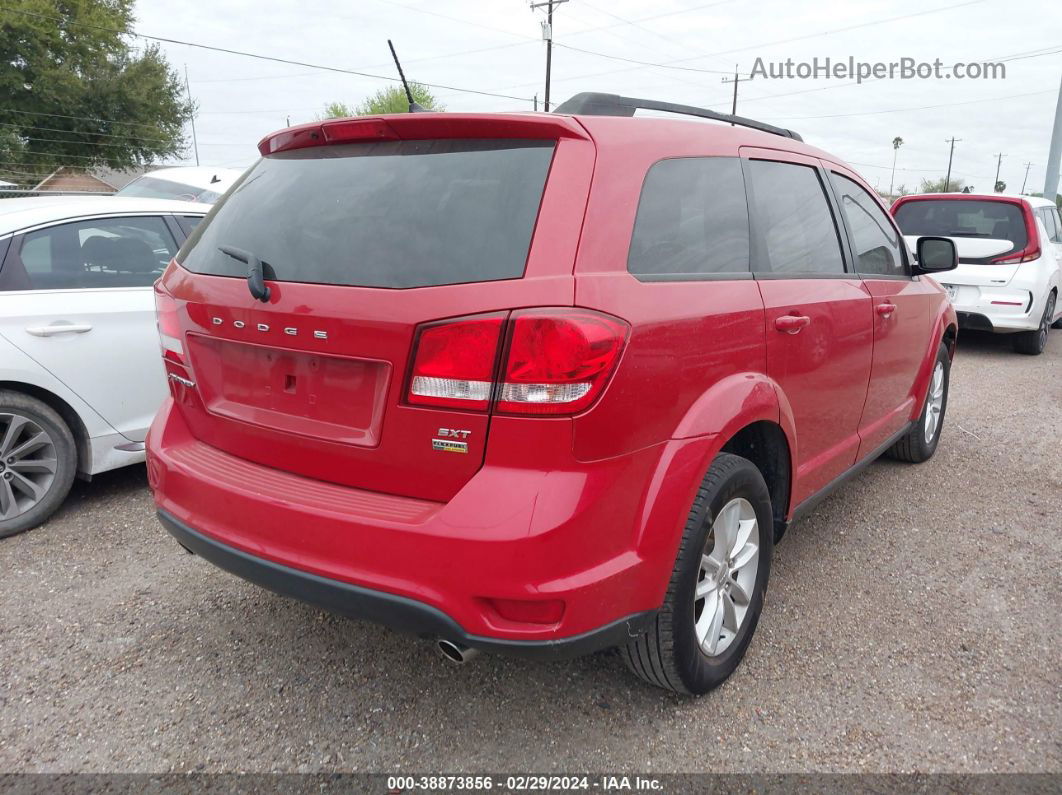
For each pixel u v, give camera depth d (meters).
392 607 2.04
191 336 2.56
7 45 37.81
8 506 3.80
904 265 4.25
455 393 1.97
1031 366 8.59
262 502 2.23
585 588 2.01
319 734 2.47
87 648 2.91
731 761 2.36
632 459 2.10
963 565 3.64
